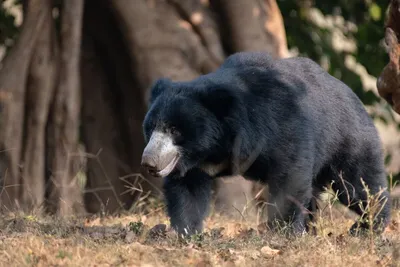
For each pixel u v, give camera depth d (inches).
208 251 354.0
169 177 398.9
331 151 430.6
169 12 659.4
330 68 778.8
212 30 662.5
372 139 445.1
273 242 374.0
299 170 391.9
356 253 354.0
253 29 658.8
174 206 401.7
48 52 650.8
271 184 395.2
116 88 722.8
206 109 380.8
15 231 403.5
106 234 390.6
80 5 651.5
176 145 378.3
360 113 445.7
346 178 443.2
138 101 698.2
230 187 599.2
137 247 347.6
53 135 650.8
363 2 788.0
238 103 381.4
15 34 747.4
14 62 641.6
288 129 390.6
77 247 338.6
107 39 706.2
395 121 792.9
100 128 724.7
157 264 321.7
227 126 382.9
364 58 781.3
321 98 418.6
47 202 634.2
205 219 426.6
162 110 378.6
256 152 388.2
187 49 653.3
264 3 670.5
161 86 393.4
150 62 650.8
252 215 534.0
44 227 414.6
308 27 788.0
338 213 518.0
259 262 331.0
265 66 407.2
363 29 765.9
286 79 404.5
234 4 660.7
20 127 637.9
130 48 658.2
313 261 336.2
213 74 400.5
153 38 652.7
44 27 650.8
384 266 335.3
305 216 431.2
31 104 644.7
